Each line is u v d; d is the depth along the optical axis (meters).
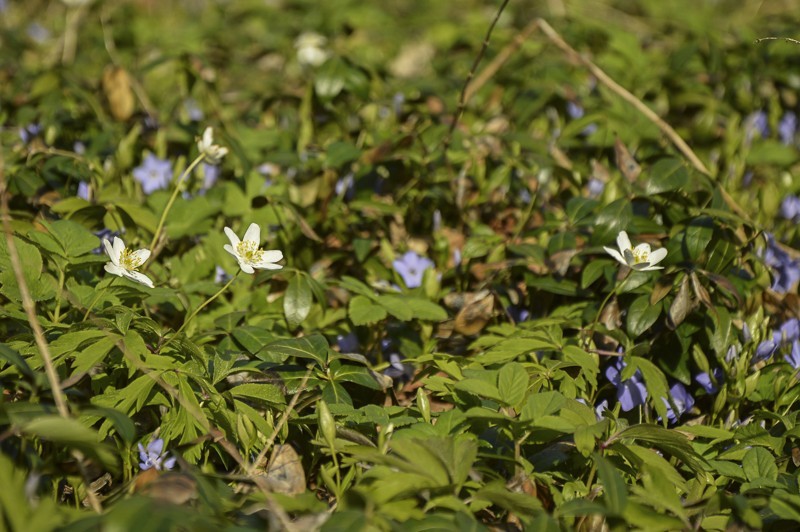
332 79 1.52
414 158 1.45
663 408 1.26
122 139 1.48
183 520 1.14
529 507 1.18
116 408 1.22
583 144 1.53
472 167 1.47
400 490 1.17
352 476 1.21
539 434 1.22
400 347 1.34
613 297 1.33
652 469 1.20
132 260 1.28
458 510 1.17
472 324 1.34
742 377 1.30
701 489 1.23
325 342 1.27
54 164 1.42
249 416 1.24
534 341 1.28
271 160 1.49
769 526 1.21
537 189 1.43
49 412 1.19
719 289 1.33
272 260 1.28
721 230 1.33
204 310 1.35
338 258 1.41
